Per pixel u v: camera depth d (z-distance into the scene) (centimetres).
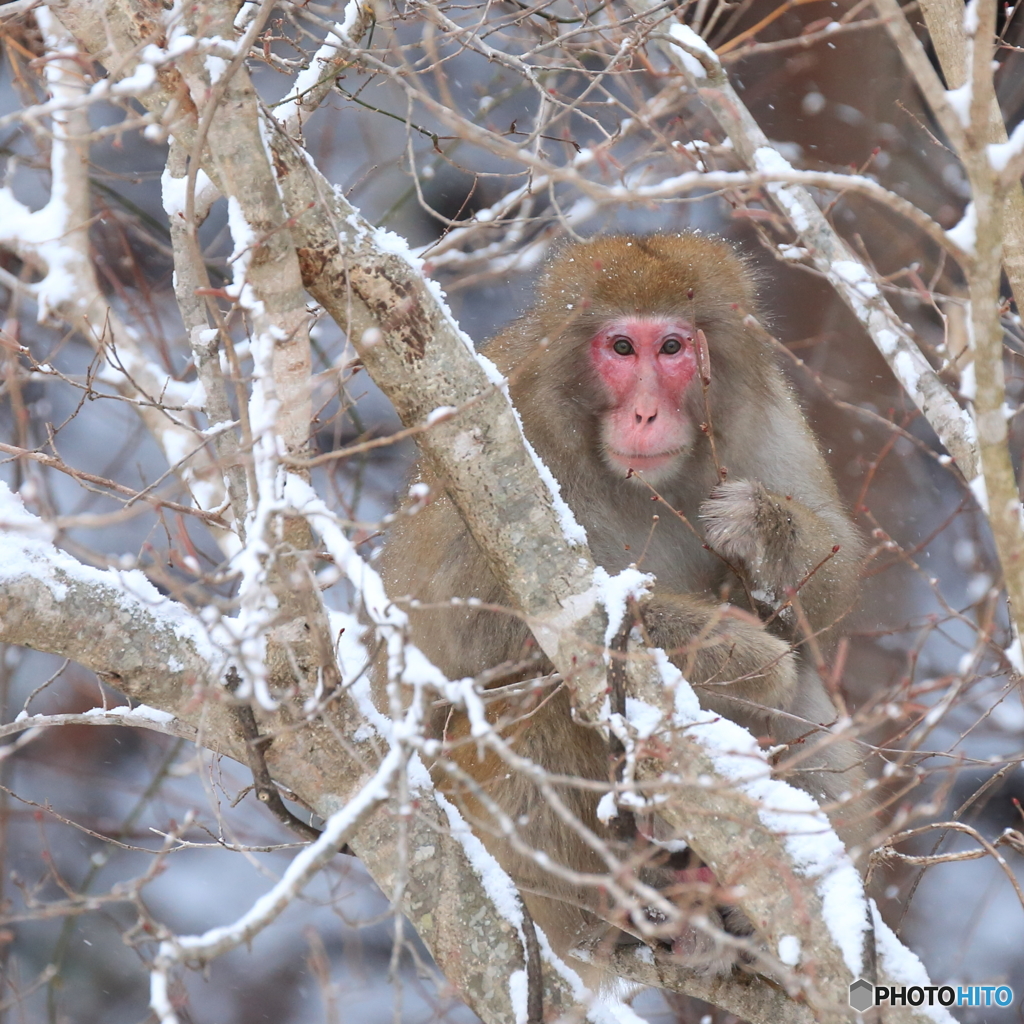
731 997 899
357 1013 1572
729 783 636
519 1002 717
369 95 1730
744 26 1730
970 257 557
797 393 1180
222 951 544
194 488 1159
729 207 1545
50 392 1784
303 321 671
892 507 1625
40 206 1720
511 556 726
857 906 644
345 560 612
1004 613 1366
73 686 1750
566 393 1029
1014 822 1611
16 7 671
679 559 1072
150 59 593
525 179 1412
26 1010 1555
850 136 1695
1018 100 1559
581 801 959
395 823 720
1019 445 1405
